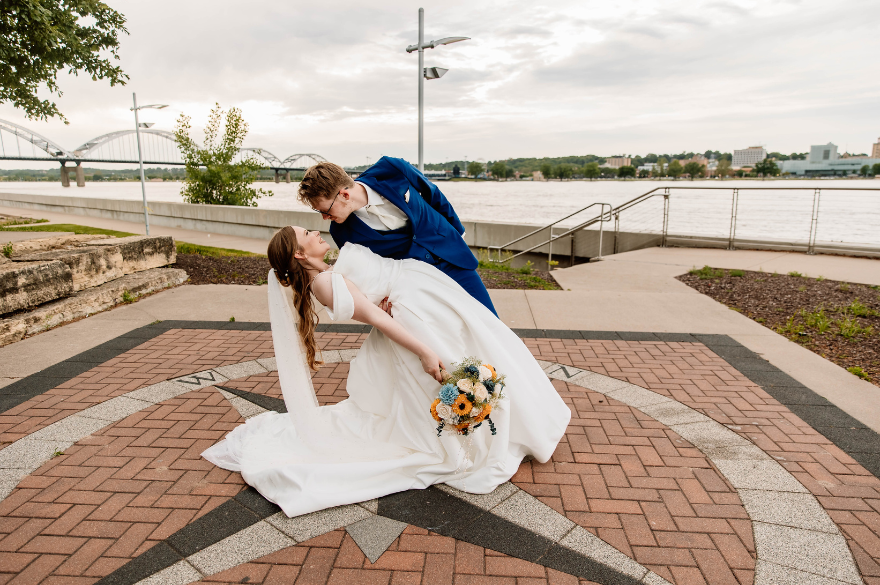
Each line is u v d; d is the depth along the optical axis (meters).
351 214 2.74
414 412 2.76
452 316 2.71
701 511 2.55
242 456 2.94
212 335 5.43
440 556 2.26
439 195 2.87
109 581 2.11
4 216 20.03
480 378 2.42
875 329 5.33
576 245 11.98
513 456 2.90
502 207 26.80
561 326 5.63
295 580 2.12
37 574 2.15
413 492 2.72
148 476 2.87
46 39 8.30
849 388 3.99
